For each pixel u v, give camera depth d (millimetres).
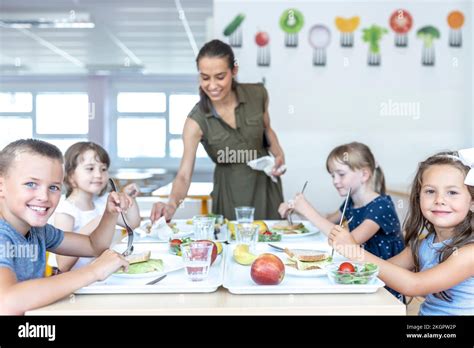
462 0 3445
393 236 1604
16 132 7613
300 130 3484
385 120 3506
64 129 7602
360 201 1736
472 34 3471
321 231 1621
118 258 952
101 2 4094
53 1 4047
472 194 1126
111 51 6105
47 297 860
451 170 1139
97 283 973
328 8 3422
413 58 3482
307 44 3432
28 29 5031
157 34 5145
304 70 3445
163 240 1500
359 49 3455
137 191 1749
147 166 7645
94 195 1754
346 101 3480
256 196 2191
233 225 1560
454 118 3520
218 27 3395
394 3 3438
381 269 1066
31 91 7605
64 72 7465
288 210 1708
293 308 842
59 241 1182
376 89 3486
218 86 1927
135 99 7668
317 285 955
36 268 1057
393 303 864
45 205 973
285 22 3404
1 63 6852
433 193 1155
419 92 3502
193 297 912
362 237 1548
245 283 969
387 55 3473
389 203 1630
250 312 842
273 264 941
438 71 3494
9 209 984
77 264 1454
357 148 1724
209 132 2086
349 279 943
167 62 6758
